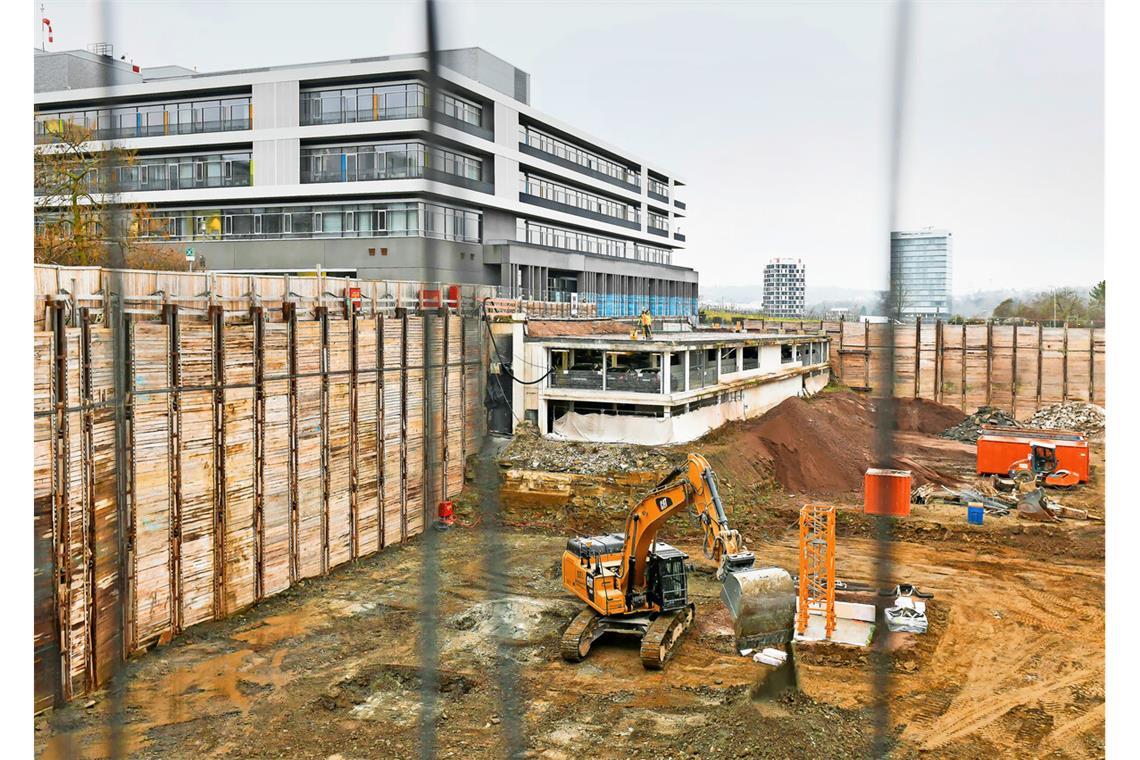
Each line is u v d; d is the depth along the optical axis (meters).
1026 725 18.48
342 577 28.52
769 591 17.89
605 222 82.81
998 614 25.06
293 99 56.00
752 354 47.75
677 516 34.12
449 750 17.00
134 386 21.41
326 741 17.48
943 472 44.06
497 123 62.16
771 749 16.70
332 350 29.03
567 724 18.23
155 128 58.81
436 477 33.75
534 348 38.53
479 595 26.45
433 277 13.34
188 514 23.23
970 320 65.81
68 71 58.75
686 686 20.11
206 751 17.09
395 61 54.34
